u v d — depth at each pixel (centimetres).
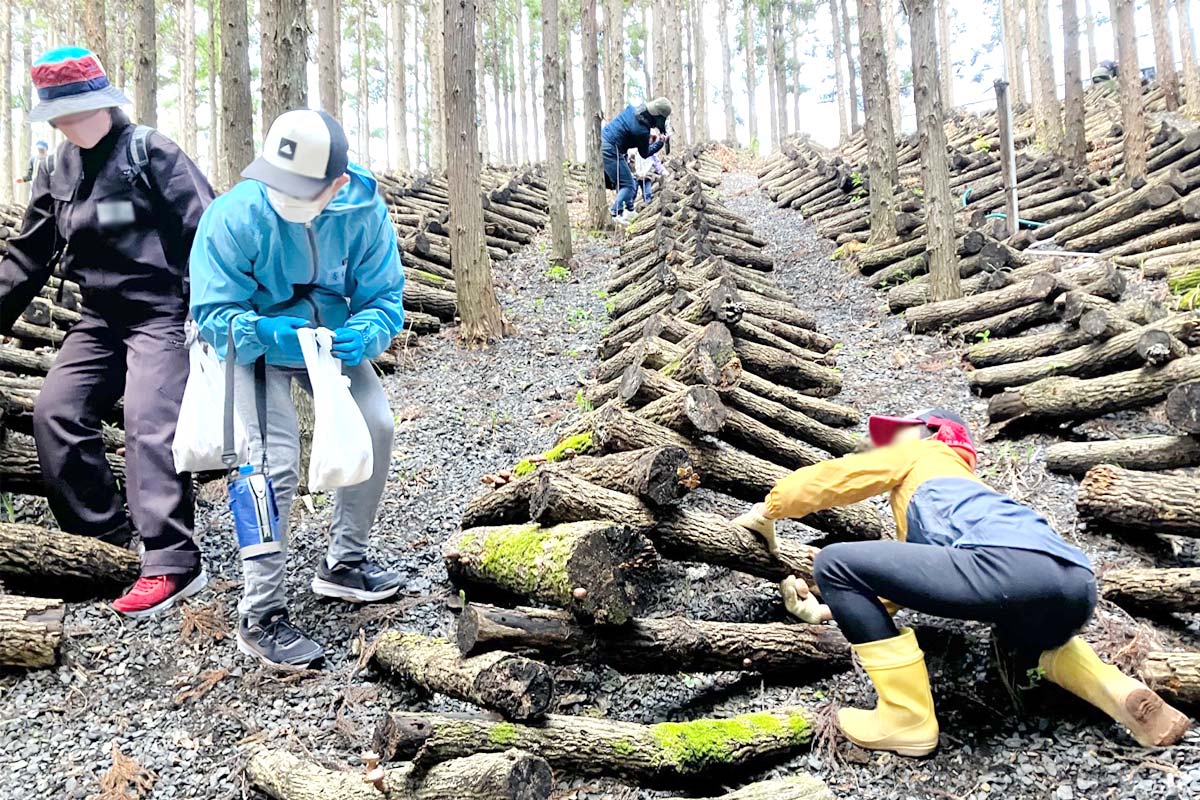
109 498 348
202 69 2238
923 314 638
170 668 294
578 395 543
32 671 286
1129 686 239
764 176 1895
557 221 988
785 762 255
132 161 308
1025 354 531
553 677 249
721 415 346
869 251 869
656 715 275
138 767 248
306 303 288
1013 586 234
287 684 285
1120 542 349
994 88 871
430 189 1384
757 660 280
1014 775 239
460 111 693
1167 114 1387
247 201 264
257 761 244
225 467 292
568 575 261
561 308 816
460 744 229
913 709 247
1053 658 251
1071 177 1030
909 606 246
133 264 319
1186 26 1372
